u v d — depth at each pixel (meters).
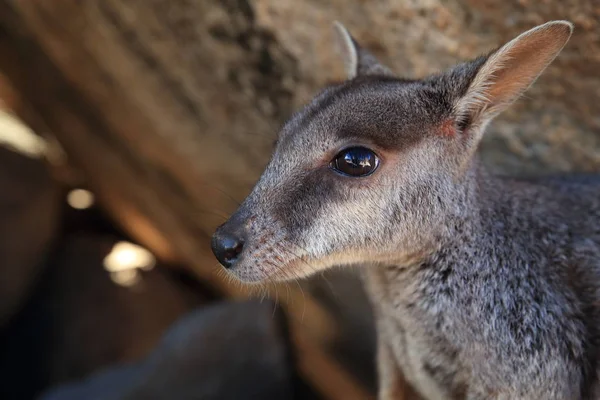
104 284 0.87
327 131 0.38
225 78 0.54
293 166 0.38
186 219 0.79
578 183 0.42
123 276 0.89
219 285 0.83
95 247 0.94
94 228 1.02
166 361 0.63
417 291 0.39
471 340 0.38
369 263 0.40
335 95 0.39
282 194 0.38
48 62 0.77
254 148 0.59
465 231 0.38
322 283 0.61
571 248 0.39
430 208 0.38
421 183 0.38
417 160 0.37
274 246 0.38
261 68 0.51
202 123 0.61
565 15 0.40
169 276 0.93
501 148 0.47
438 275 0.38
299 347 0.75
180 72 0.57
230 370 0.63
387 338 0.42
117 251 0.95
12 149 0.92
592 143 0.45
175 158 0.71
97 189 0.98
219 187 0.68
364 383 0.69
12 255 0.85
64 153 0.99
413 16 0.44
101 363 0.80
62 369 0.80
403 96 0.38
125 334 0.82
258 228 0.38
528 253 0.38
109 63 0.64
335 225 0.38
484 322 0.38
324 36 0.47
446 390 0.40
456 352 0.38
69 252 0.93
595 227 0.40
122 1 0.55
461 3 0.42
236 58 0.52
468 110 0.37
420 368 0.40
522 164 0.47
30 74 0.84
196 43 0.53
